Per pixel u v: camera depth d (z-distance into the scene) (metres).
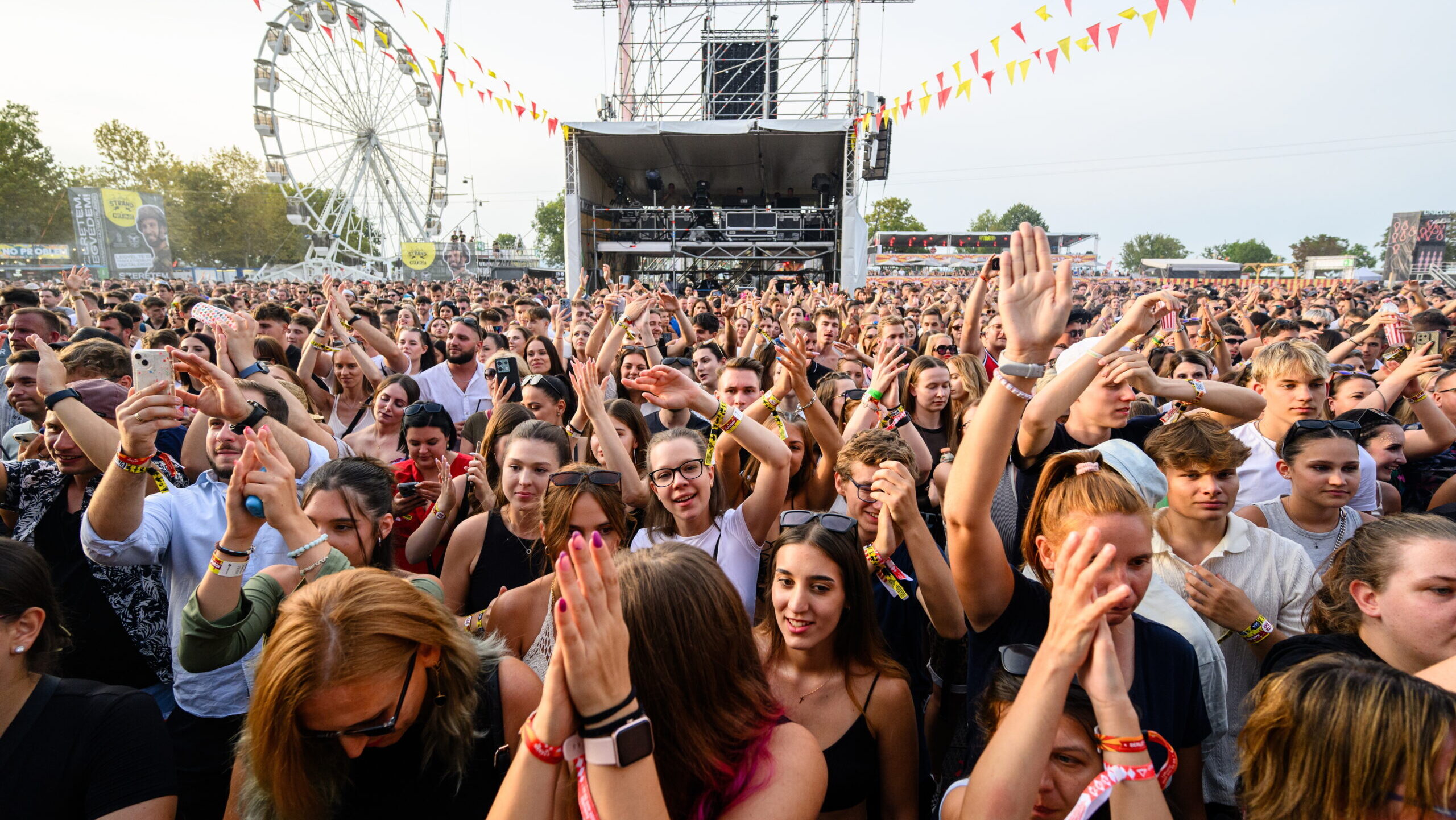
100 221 27.97
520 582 2.78
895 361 3.42
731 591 1.44
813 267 20.89
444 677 1.52
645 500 2.93
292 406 3.52
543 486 2.79
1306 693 1.23
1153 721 1.71
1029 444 2.05
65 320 5.95
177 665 2.34
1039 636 1.89
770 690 1.49
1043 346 1.68
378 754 1.50
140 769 1.58
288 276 36.66
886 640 2.49
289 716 1.33
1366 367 5.96
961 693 2.47
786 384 3.42
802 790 1.36
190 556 2.45
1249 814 1.33
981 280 5.17
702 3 18.64
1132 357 2.97
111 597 2.50
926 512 3.50
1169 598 2.13
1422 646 1.64
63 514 2.65
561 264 66.56
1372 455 3.31
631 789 1.09
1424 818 1.12
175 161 52.50
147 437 2.17
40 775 1.50
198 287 18.77
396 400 4.16
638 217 18.17
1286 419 3.18
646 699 1.32
